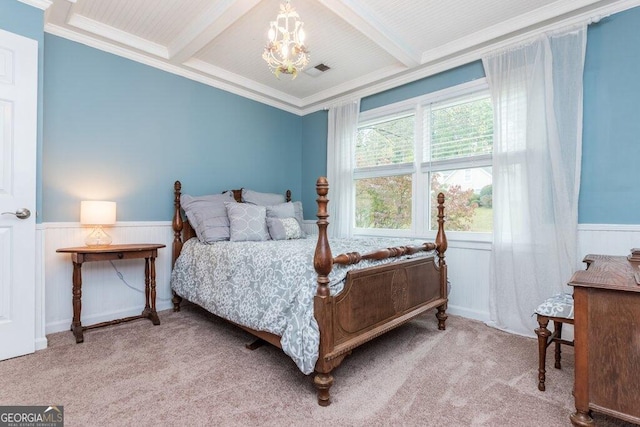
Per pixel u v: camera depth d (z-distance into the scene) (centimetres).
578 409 143
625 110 233
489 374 199
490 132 300
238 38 297
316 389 181
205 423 149
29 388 177
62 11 244
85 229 280
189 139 353
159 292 328
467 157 311
